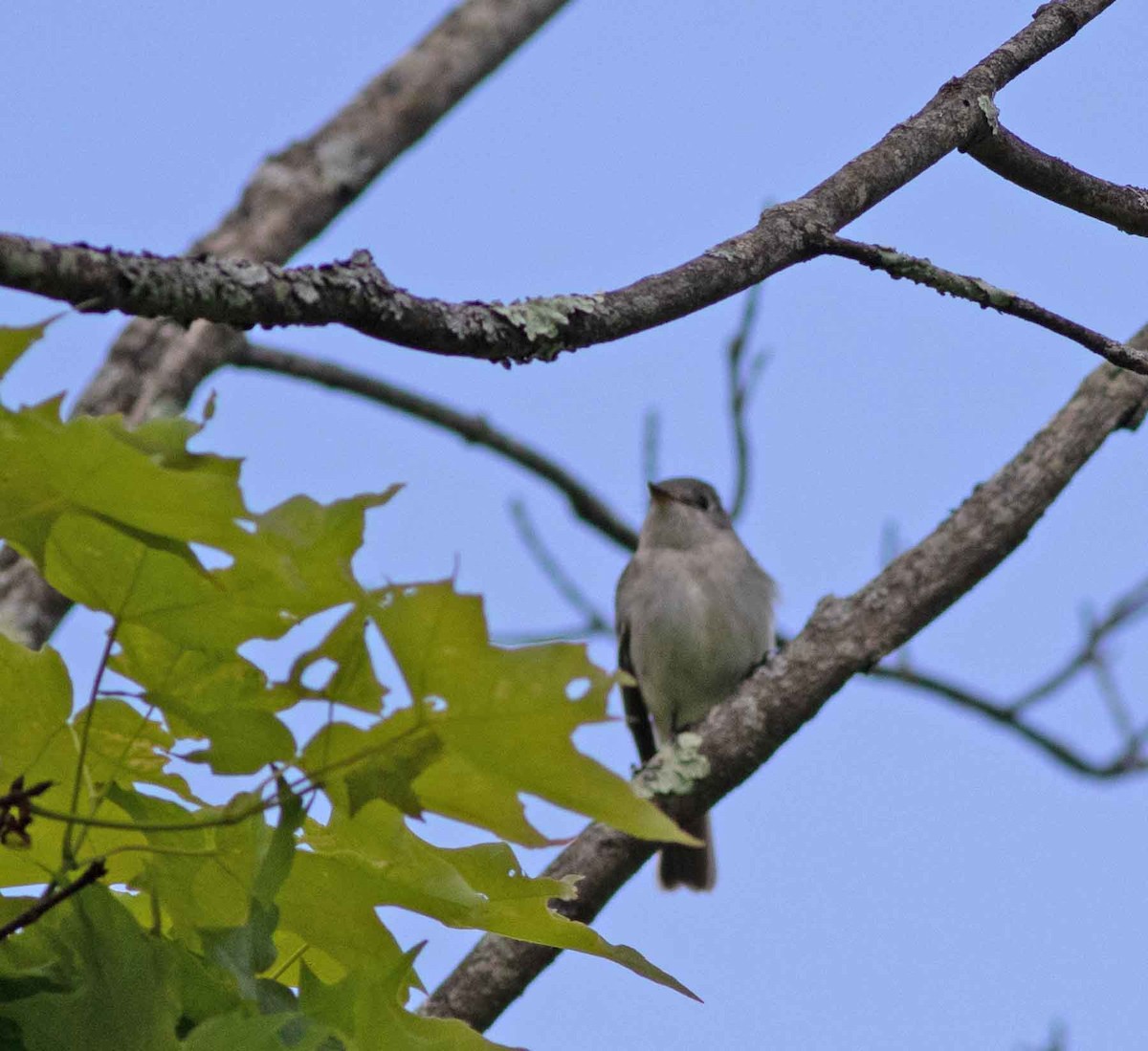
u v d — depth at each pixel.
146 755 3.76
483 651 3.13
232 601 3.37
